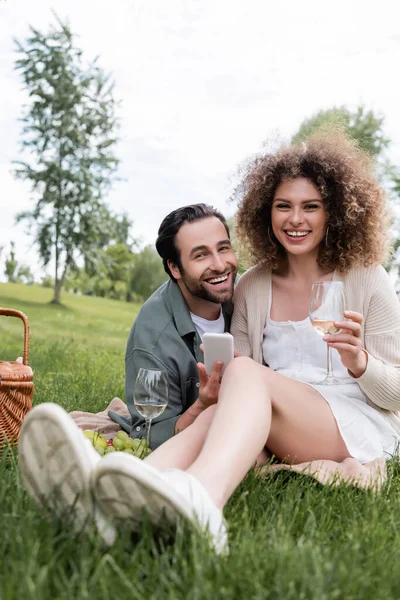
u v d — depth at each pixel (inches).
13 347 401.4
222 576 58.9
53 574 58.6
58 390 194.1
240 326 122.2
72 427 64.1
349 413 101.5
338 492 90.4
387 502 87.4
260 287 119.4
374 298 111.6
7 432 113.4
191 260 117.6
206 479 71.4
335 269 114.7
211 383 105.0
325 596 54.9
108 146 1421.0
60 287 1248.8
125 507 65.4
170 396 120.9
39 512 70.2
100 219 1389.0
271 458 99.9
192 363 121.5
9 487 80.6
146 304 126.9
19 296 1218.6
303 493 92.0
